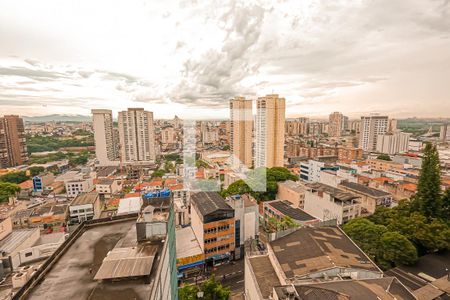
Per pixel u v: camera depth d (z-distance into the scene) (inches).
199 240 1926.7
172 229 903.7
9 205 2714.1
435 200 1839.3
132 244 749.9
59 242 1652.3
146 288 557.6
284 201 2704.2
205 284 1283.2
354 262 1139.3
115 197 3484.3
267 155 3656.5
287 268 1125.7
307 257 1181.1
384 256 1434.5
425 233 1509.6
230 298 1486.2
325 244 1280.8
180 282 1686.8
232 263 1918.1
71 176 4089.6
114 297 532.4
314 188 2502.5
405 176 3208.7
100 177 4207.7
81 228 845.2
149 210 824.9
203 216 1801.2
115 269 592.4
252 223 2092.8
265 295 1060.5
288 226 2041.1
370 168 3811.5
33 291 554.9
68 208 2615.7
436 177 1856.5
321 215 2299.5
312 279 1035.9
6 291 1104.8
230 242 1909.4
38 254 1482.5
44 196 3528.5
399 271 1339.8
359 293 829.8
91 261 674.8
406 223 1656.0
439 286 1198.9
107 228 869.8
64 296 538.6
